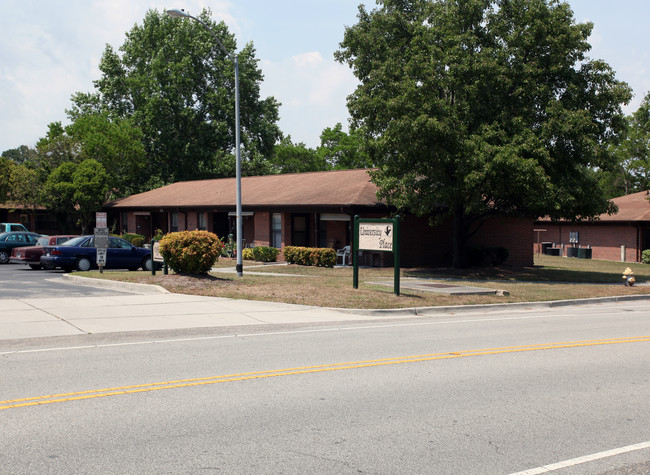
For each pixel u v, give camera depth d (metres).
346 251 28.69
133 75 54.09
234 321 12.70
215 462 5.05
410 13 26.70
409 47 25.59
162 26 53.88
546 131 23.08
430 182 24.45
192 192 40.31
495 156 21.75
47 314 12.85
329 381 7.86
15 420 6.09
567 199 23.05
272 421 6.18
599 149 23.77
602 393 7.45
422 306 15.50
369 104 24.19
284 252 28.95
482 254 30.84
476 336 11.60
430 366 8.84
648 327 13.18
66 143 44.47
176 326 11.84
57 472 4.80
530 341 11.12
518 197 24.78
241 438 5.65
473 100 24.11
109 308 13.91
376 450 5.40
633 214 39.06
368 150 26.59
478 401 7.02
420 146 22.45
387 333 11.84
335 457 5.21
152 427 5.93
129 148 45.34
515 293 18.95
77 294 16.48
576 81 24.97
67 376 7.94
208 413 6.41
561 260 38.59
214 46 54.88
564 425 6.19
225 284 17.95
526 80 23.84
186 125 53.19
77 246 24.47
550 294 19.14
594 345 10.80
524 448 5.51
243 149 56.50
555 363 9.17
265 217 32.12
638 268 33.00
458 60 23.84
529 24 24.34
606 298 19.27
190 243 18.84
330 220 30.44
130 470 4.86
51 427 5.88
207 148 53.62
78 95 54.19
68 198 42.22
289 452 5.31
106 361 8.91
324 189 30.48
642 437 5.86
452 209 24.78
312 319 13.27
